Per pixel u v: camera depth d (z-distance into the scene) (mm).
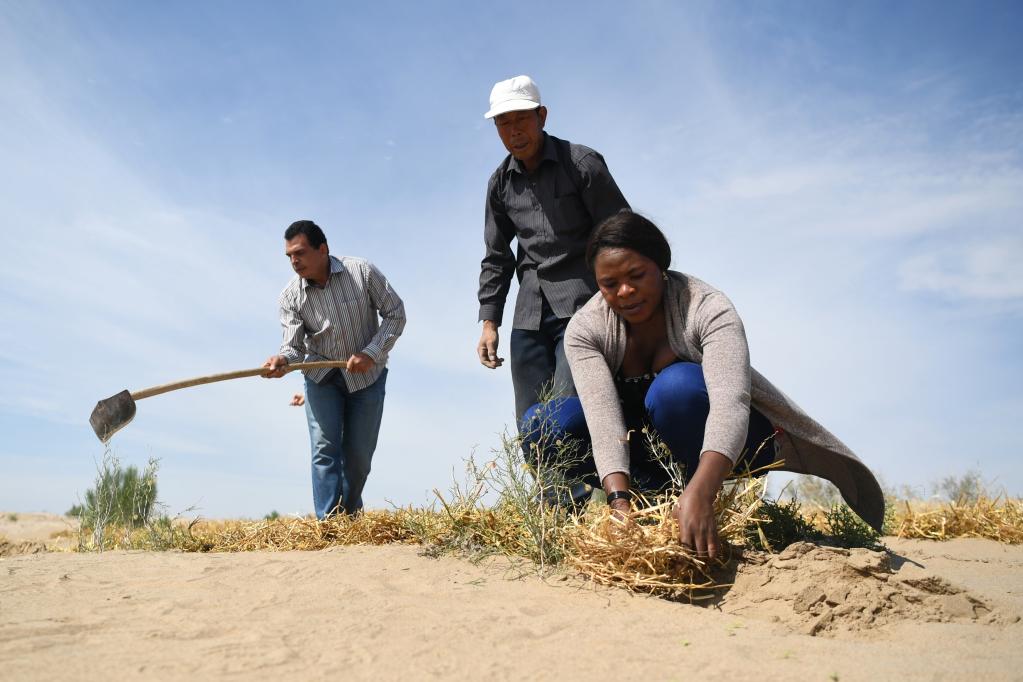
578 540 3217
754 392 3562
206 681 2012
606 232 3422
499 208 5078
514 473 3512
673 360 3619
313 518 5375
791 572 2959
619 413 3488
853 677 2064
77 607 2760
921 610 2799
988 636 2547
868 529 4164
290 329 5781
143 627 2500
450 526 3717
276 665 2139
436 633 2416
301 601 2791
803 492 7414
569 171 4734
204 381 5113
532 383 4812
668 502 3254
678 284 3547
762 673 2102
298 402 6395
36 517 12586
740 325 3410
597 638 2391
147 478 5570
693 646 2336
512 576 3168
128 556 3881
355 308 5840
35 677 2021
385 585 3039
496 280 5195
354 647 2289
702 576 3039
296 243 5637
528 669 2131
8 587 3076
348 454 5883
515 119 4668
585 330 3650
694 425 3475
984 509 5539
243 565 3471
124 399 4754
